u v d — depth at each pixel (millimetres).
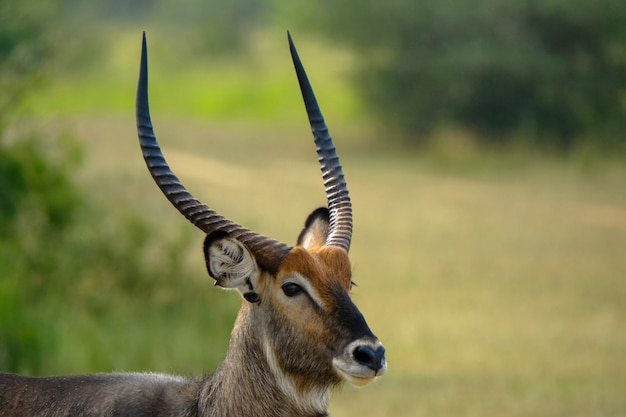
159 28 136250
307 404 12922
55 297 25156
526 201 52719
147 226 28109
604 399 23719
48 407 12945
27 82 27734
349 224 13703
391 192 55219
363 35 77438
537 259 39469
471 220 47531
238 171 61781
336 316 12477
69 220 26734
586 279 36250
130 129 74188
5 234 25516
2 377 13328
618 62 70875
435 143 72188
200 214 12750
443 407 23141
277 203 50656
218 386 13109
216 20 128500
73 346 22625
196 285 27078
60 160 27891
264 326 12859
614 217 48406
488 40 72312
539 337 29078
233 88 109750
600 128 69812
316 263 12711
